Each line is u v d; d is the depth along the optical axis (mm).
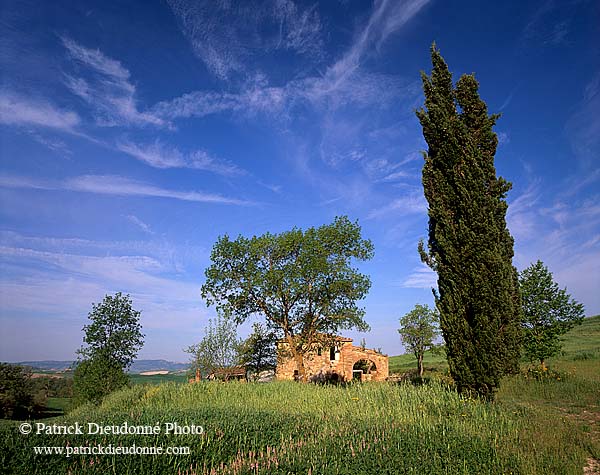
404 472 7672
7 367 36469
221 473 7984
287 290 27172
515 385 19891
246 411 13359
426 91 18719
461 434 10305
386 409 14188
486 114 18188
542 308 22875
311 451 8805
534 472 7984
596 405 15516
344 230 29391
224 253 28766
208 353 32719
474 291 16078
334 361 39688
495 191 17828
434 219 17766
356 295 28422
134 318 27422
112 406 18828
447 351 16594
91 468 7684
